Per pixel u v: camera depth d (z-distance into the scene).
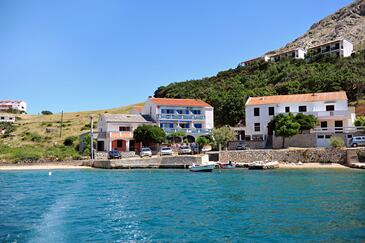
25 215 21.94
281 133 61.88
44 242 15.92
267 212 21.53
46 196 30.23
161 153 67.44
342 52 135.75
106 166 61.97
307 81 102.88
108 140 74.00
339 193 28.34
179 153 67.50
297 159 57.19
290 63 131.62
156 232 17.53
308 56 139.62
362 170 47.53
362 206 22.64
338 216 19.91
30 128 109.06
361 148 52.44
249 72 133.38
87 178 46.31
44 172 57.25
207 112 84.69
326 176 41.75
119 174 51.59
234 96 96.19
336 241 15.28
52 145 87.69
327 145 61.16
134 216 21.34
